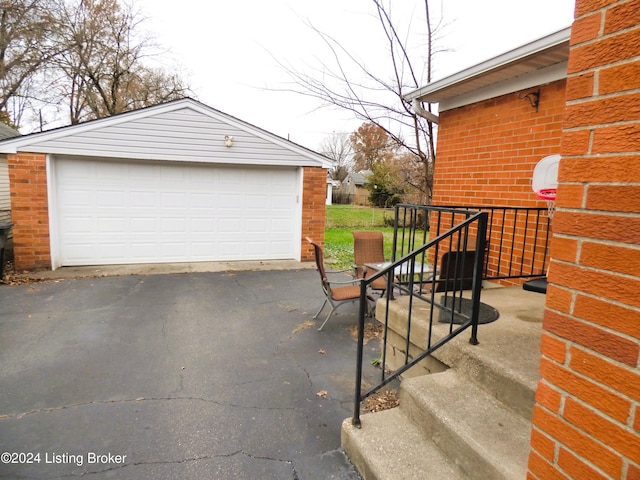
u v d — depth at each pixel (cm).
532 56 328
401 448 193
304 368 326
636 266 88
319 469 204
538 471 117
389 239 1181
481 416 187
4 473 198
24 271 661
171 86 1747
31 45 1289
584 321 100
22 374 307
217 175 767
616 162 91
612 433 94
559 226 107
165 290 570
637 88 86
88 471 200
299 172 807
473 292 219
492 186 421
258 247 815
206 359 341
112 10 1498
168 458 211
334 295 429
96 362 331
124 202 720
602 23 94
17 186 643
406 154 949
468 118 452
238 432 236
